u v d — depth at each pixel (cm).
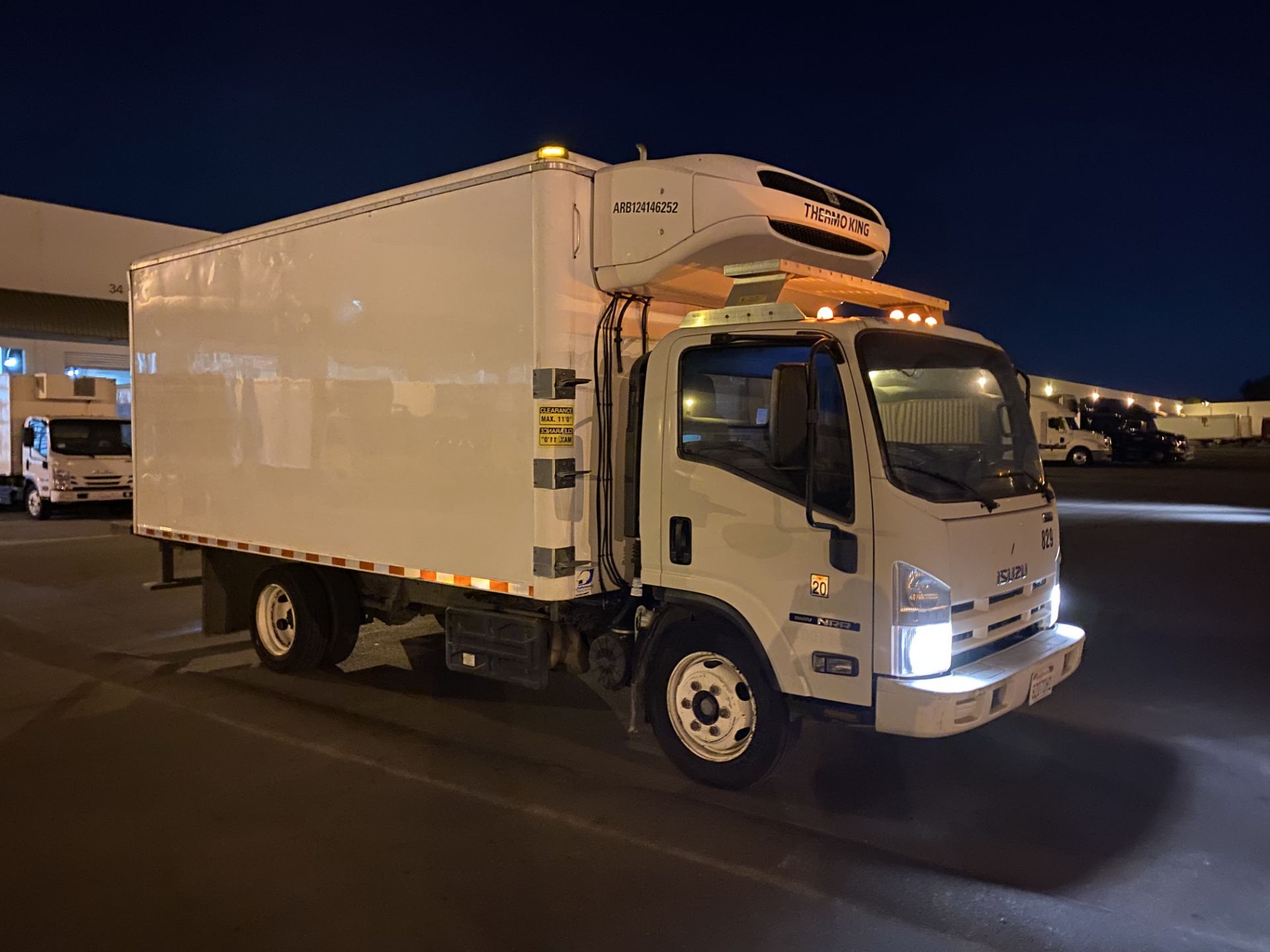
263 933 370
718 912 386
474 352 546
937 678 438
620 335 543
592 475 534
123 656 825
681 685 523
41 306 2306
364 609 740
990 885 411
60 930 373
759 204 518
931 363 486
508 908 389
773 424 443
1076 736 606
